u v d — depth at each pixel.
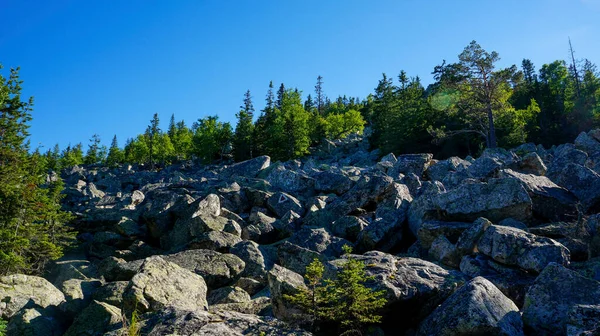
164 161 126.19
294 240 25.27
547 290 11.23
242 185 46.78
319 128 109.12
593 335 8.34
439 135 62.12
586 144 39.22
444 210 21.62
